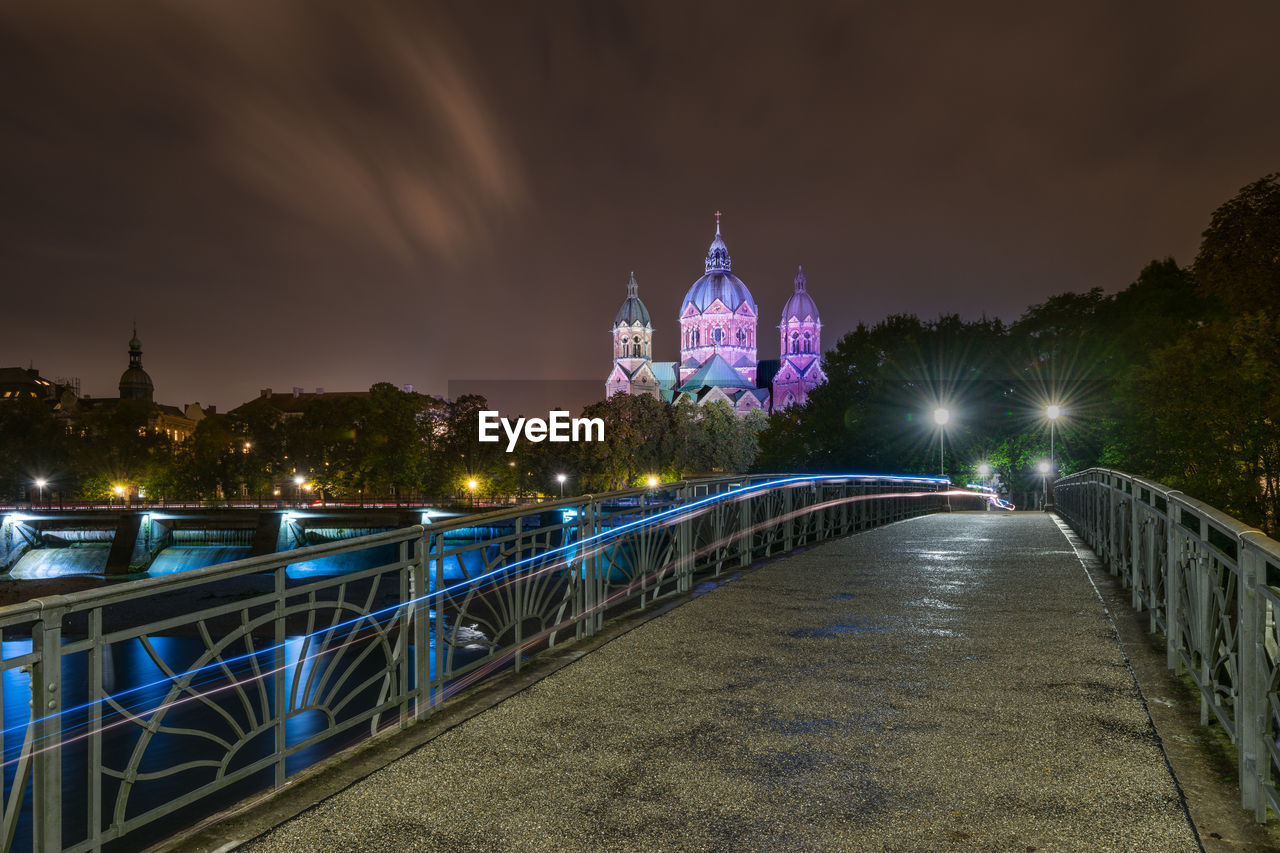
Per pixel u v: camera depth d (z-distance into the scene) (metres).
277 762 4.48
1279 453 27.14
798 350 187.12
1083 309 51.78
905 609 8.91
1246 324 27.25
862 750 4.84
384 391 109.38
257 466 112.12
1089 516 15.03
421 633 5.56
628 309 194.12
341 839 3.84
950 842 3.73
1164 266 51.31
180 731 3.88
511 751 4.91
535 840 3.81
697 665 6.75
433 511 82.94
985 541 15.78
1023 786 4.31
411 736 5.19
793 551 14.38
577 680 6.36
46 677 3.29
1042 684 6.09
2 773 3.22
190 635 34.50
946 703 5.68
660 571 9.74
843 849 3.68
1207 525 5.08
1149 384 29.69
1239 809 3.99
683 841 3.77
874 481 21.25
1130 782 4.34
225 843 3.80
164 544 83.69
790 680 6.28
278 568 4.49
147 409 133.00
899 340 45.81
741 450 117.25
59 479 115.56
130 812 16.11
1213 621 5.06
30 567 82.69
